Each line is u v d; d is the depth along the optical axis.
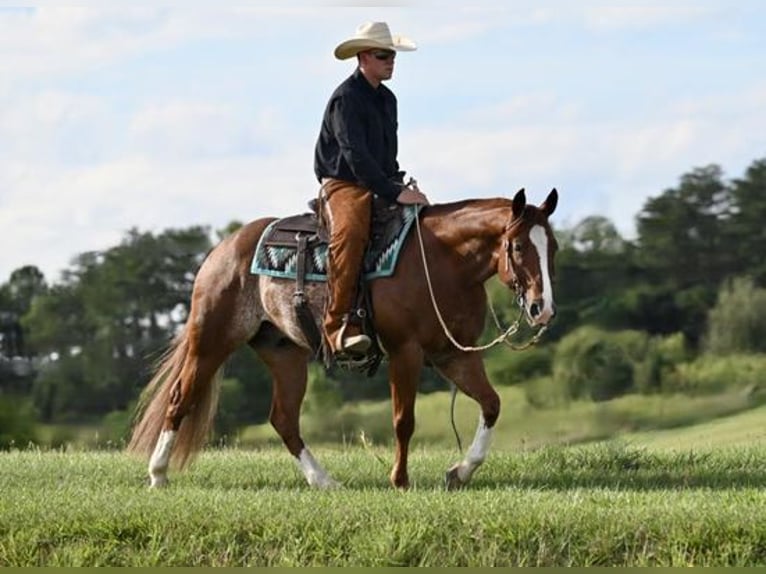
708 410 42.59
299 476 15.28
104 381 55.22
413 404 13.98
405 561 11.55
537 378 42.09
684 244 55.69
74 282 59.81
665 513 11.76
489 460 15.88
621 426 41.50
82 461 16.86
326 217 14.27
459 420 37.00
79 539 12.09
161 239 61.00
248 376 42.78
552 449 16.14
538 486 14.30
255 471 15.70
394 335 13.95
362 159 14.01
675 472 15.21
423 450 18.30
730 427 28.12
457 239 13.86
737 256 55.47
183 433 14.99
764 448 16.89
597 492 13.10
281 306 14.55
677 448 17.12
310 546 11.77
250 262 14.77
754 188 57.25
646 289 52.53
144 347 57.66
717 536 11.45
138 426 15.10
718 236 56.19
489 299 14.22
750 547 11.34
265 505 12.47
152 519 12.14
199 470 15.73
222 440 19.75
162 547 11.91
